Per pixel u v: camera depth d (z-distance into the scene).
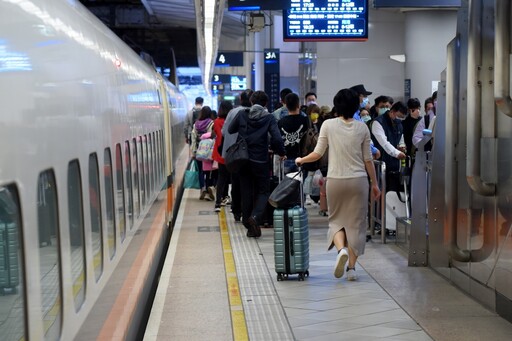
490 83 7.16
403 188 11.31
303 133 12.10
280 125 12.16
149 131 9.54
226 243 11.64
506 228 6.84
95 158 4.69
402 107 11.25
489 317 7.16
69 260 3.78
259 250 11.02
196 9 17.16
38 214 3.18
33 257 3.08
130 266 6.62
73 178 3.95
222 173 15.33
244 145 11.90
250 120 11.94
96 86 4.74
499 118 7.06
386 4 12.93
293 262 8.86
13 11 3.04
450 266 8.63
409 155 12.33
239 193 14.02
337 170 8.47
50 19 3.64
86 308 4.26
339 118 8.52
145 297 7.93
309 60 28.84
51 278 3.43
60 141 3.58
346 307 7.64
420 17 24.34
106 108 5.19
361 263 9.74
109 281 5.20
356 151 8.45
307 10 15.66
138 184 7.59
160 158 11.70
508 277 6.82
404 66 25.70
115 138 5.70
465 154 7.92
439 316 7.23
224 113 14.91
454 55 8.02
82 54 4.32
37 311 3.14
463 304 7.66
